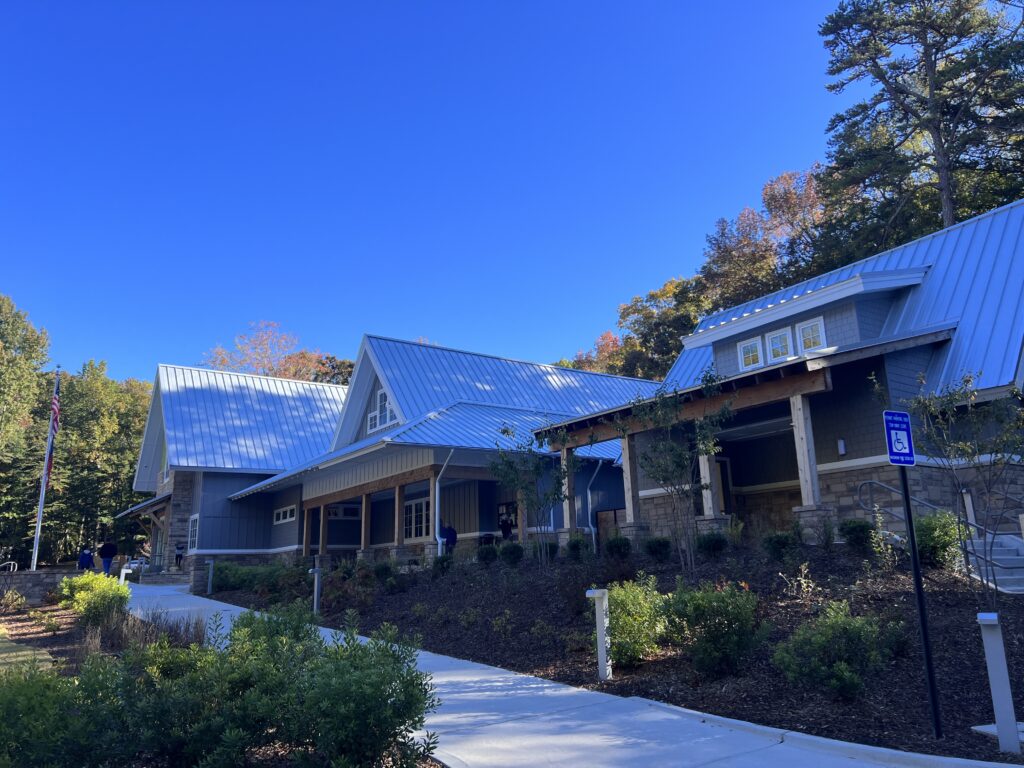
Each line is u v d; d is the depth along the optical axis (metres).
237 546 31.62
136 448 49.19
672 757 5.93
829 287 17.31
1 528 40.75
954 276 17.17
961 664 7.58
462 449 19.28
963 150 32.72
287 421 35.72
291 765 5.54
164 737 5.07
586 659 9.33
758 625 8.41
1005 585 9.89
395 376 25.47
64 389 56.81
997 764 5.36
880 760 5.68
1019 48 30.08
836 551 11.22
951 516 10.86
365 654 5.64
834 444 15.24
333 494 26.39
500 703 7.75
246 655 6.18
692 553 12.12
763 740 6.27
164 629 12.20
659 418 13.30
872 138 35.84
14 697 5.01
